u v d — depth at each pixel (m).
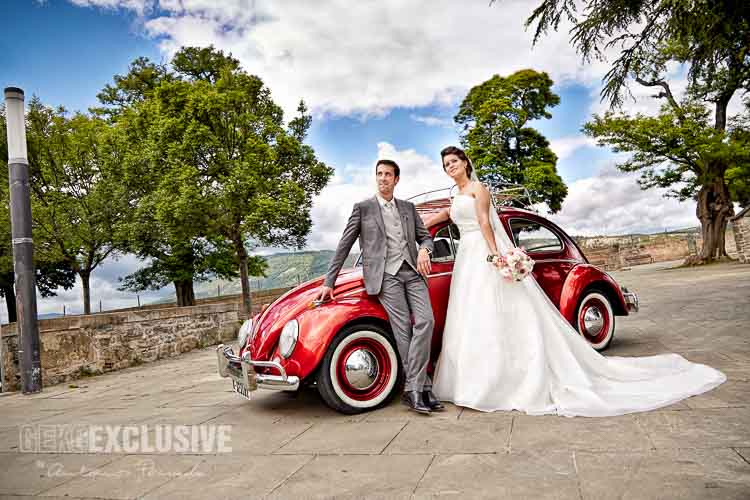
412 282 4.01
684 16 5.88
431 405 3.76
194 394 5.69
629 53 6.57
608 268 32.34
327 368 3.81
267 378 3.88
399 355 4.07
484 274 3.92
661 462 2.38
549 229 5.30
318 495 2.41
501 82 32.69
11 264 21.53
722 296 9.64
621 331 6.75
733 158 21.23
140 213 20.03
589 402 3.40
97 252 23.58
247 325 4.52
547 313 3.90
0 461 3.61
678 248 34.94
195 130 18.12
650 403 3.31
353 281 4.16
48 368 8.13
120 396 6.21
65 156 22.47
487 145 31.34
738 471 2.21
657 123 21.36
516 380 3.69
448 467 2.59
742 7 5.58
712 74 6.96
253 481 2.69
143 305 28.59
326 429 3.55
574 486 2.21
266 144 18.94
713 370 3.92
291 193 19.02
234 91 18.94
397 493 2.33
